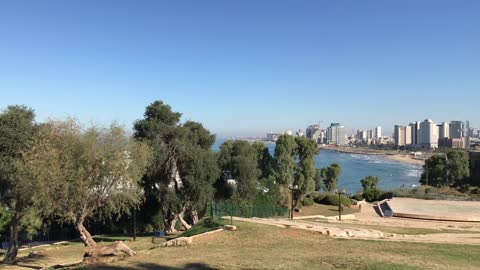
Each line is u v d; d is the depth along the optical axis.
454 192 68.38
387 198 61.75
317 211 54.84
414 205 47.16
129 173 27.44
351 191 130.00
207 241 22.61
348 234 24.22
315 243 21.38
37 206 26.12
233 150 49.00
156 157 40.38
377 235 24.34
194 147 43.28
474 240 23.16
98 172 25.89
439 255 18.19
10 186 31.22
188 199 43.22
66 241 41.16
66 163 24.78
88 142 25.69
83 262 20.14
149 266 16.91
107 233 45.41
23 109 33.16
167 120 44.34
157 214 45.84
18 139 30.44
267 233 23.66
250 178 47.75
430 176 95.31
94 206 26.78
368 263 16.12
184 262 17.22
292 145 62.81
